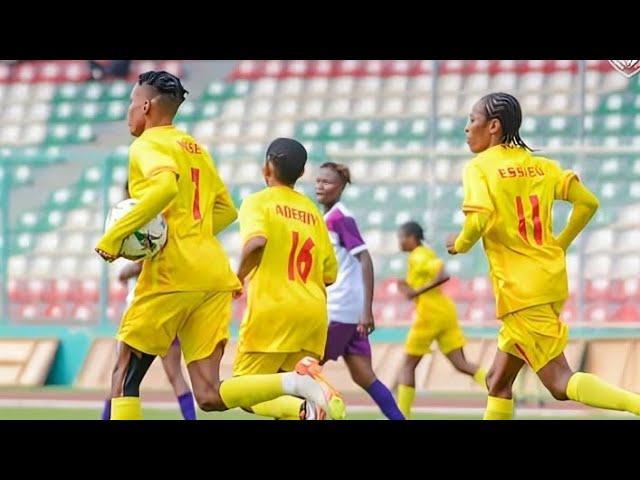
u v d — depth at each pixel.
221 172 83.19
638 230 77.19
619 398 30.47
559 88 85.38
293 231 32.00
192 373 30.12
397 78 88.12
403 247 49.94
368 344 40.97
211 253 29.72
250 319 31.95
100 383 68.25
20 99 89.75
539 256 31.39
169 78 29.98
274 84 89.38
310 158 70.38
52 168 84.06
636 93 84.00
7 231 74.44
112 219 28.50
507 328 31.64
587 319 75.25
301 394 29.19
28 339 70.75
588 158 78.56
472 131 32.31
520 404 56.22
